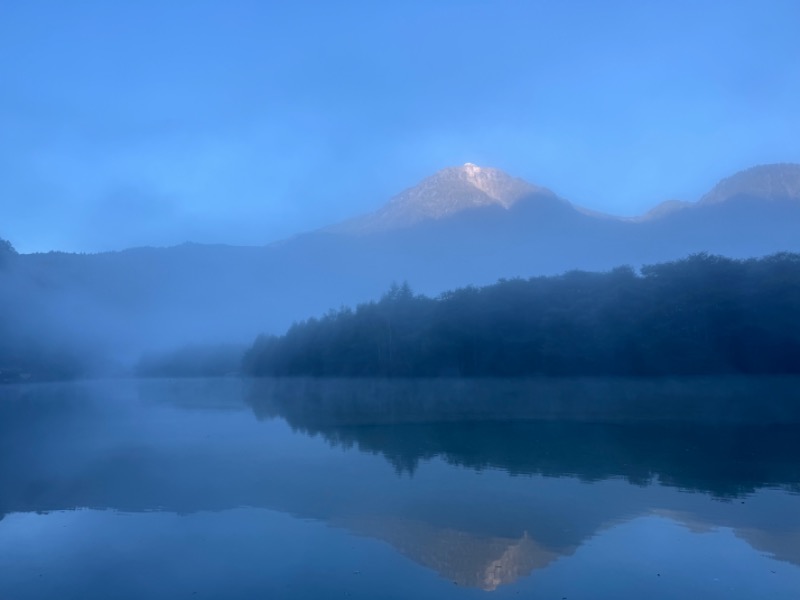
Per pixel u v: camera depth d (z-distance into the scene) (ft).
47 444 102.47
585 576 42.78
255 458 85.66
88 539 51.98
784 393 163.43
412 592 40.65
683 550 47.16
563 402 155.02
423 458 82.79
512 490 64.80
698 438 94.58
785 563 44.55
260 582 42.78
